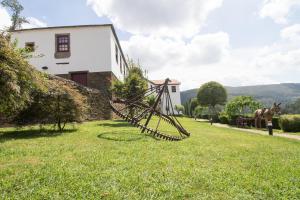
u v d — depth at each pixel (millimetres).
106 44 25109
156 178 4730
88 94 20266
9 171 4988
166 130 14562
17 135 10578
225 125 27766
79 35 25203
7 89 7812
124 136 10711
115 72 28031
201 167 5684
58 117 11875
